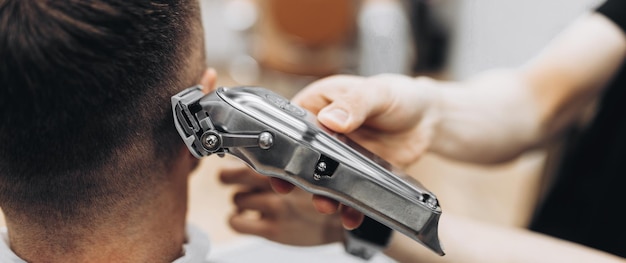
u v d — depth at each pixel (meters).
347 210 0.59
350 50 2.01
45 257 0.50
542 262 0.68
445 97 0.83
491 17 2.49
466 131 0.86
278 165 0.43
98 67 0.41
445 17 2.62
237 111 0.42
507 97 0.89
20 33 0.40
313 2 1.89
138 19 0.42
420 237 0.45
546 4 2.22
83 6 0.40
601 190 0.93
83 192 0.46
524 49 2.39
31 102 0.41
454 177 1.94
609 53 0.87
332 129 0.49
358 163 0.44
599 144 0.92
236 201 0.74
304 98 0.58
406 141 0.70
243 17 2.18
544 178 1.13
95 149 0.44
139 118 0.45
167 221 0.52
